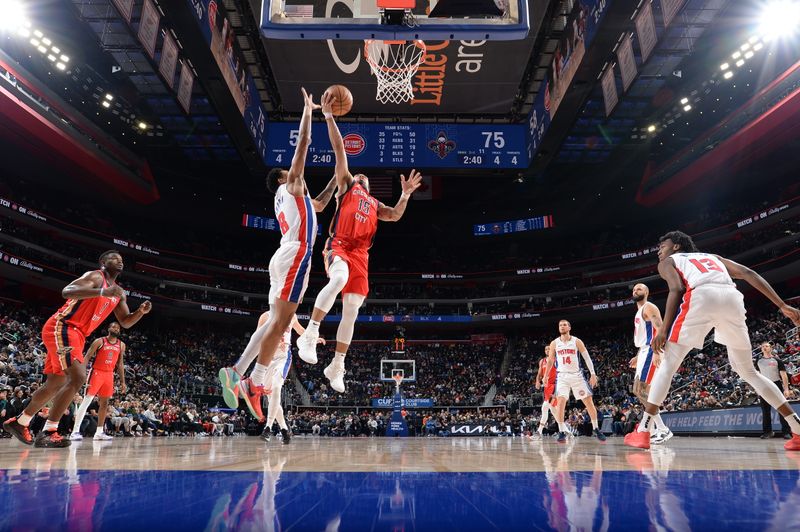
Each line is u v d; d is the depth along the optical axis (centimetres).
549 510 116
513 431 2288
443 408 2897
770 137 2272
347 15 879
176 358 2838
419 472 212
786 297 2577
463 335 3688
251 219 3325
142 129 2480
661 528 94
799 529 92
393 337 3662
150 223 3281
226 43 1616
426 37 873
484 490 152
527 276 3638
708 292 382
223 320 3422
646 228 3359
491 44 1681
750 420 998
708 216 3011
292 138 2072
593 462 278
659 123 2434
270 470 219
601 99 2172
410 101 2016
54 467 226
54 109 2186
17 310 2367
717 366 2066
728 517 105
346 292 412
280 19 862
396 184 3117
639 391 660
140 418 1492
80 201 2875
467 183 3170
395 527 97
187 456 333
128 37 1741
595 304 3278
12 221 2498
